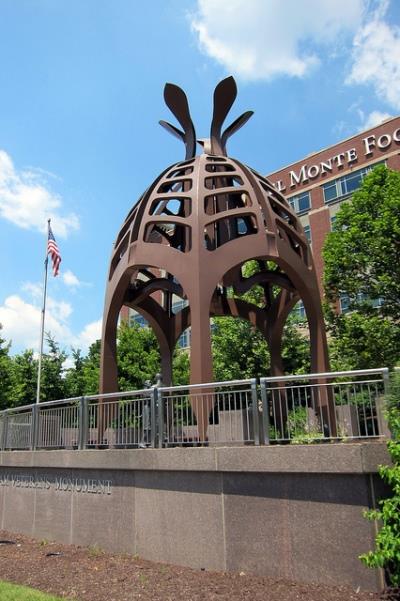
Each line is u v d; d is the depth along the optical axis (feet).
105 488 30.83
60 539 33.47
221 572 24.20
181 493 26.55
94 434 34.22
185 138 44.86
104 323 41.06
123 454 29.48
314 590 21.04
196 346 32.68
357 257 71.61
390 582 20.59
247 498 24.20
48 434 37.76
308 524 22.39
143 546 27.86
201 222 35.29
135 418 30.89
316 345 38.73
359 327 71.46
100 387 40.14
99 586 23.40
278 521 23.17
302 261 38.52
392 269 69.87
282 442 26.94
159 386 33.37
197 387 27.89
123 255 39.40
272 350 44.27
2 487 41.14
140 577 24.16
